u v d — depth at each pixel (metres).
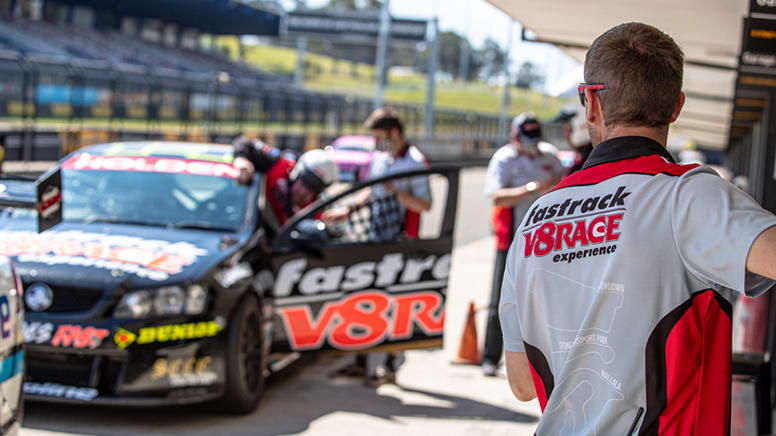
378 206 6.23
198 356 5.01
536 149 6.18
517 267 1.90
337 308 5.83
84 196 6.02
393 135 6.19
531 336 1.89
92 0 57.38
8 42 48.12
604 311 1.74
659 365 1.69
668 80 1.80
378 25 64.06
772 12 4.49
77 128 21.80
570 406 1.80
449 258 5.88
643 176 1.75
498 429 5.28
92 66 22.12
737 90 6.57
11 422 3.34
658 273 1.69
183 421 5.16
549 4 4.83
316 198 6.51
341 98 37.72
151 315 4.92
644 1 4.61
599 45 1.86
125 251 5.27
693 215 1.65
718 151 51.47
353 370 6.52
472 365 6.94
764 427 4.18
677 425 1.68
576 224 1.80
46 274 4.98
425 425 5.30
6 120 19.78
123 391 4.84
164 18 63.81
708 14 4.98
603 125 1.88
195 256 5.29
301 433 5.02
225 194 6.05
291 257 5.81
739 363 4.60
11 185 2.89
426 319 5.88
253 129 30.06
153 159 6.32
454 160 51.44
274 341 5.78
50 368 4.93
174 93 25.33
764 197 6.21
